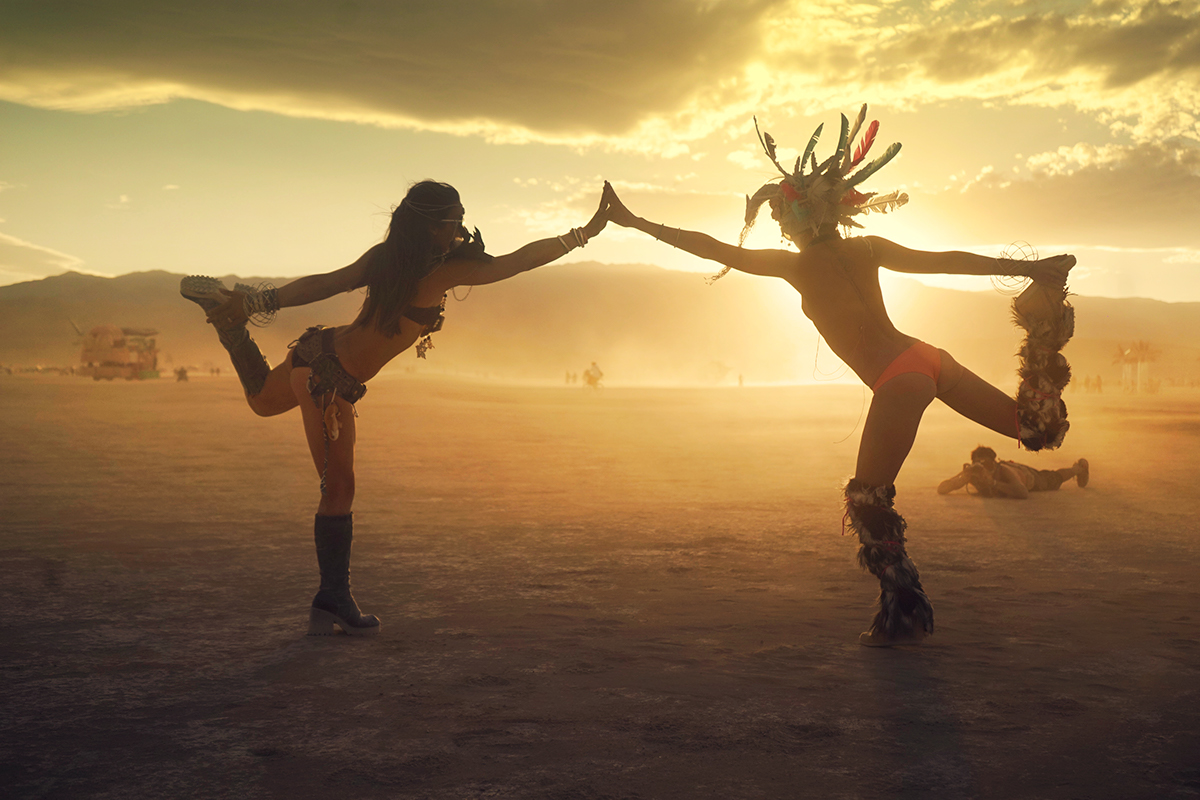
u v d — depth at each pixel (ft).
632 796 8.66
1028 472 35.78
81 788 8.84
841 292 15.51
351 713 11.16
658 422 98.22
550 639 14.96
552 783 8.96
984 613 16.89
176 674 12.89
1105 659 13.73
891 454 14.83
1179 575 20.47
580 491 37.65
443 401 148.87
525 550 23.95
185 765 9.45
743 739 10.23
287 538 25.39
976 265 15.37
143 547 23.88
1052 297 15.06
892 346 15.30
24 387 187.42
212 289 15.25
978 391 15.52
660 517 30.12
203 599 18.01
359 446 63.21
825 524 28.55
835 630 15.61
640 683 12.44
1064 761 9.61
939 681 12.55
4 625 15.87
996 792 8.80
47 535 25.72
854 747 10.00
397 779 9.07
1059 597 18.26
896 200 15.84
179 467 45.75
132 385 207.31
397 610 17.17
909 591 14.52
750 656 13.89
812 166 15.87
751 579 20.18
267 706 11.43
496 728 10.60
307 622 16.12
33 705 11.47
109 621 16.17
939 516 29.96
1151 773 9.30
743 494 36.65
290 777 9.12
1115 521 28.73
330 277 15.37
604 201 16.06
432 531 27.12
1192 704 11.55
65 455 51.85
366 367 15.46
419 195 14.96
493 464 50.03
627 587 19.34
